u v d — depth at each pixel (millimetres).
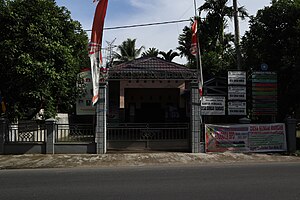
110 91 22391
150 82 21609
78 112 15984
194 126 13742
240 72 14773
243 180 8164
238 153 13609
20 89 13781
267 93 15008
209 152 13672
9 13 13492
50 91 14672
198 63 14359
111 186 7586
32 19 14047
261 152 13844
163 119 23750
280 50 15883
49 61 13914
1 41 13492
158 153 13477
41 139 13867
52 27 14375
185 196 6508
